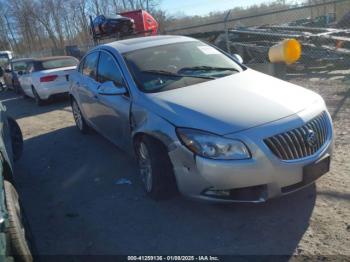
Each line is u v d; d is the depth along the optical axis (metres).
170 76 4.82
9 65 17.53
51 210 4.70
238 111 3.78
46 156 6.84
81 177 5.58
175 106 4.08
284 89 4.28
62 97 12.28
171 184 4.20
